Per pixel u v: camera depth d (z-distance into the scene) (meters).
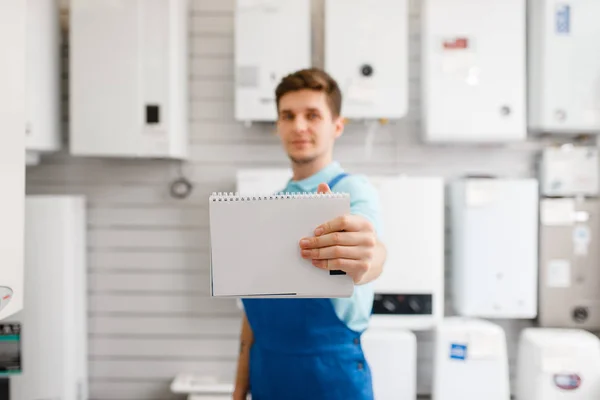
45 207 2.17
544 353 2.15
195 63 2.49
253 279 0.85
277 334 1.30
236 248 0.85
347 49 2.22
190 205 2.51
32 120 2.16
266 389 1.33
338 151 2.50
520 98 2.25
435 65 2.26
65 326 2.18
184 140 2.41
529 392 2.22
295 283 0.85
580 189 2.36
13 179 1.17
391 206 2.24
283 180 2.25
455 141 2.35
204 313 2.51
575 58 2.25
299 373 1.28
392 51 2.23
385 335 2.18
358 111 2.23
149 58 2.17
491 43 2.25
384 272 2.24
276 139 2.49
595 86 2.26
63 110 2.49
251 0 2.24
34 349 2.16
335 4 2.22
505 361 2.18
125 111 2.17
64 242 2.18
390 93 2.23
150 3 2.17
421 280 2.24
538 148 2.49
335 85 1.34
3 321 2.16
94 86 2.17
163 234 2.51
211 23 2.49
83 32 2.16
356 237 0.83
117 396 2.51
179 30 2.28
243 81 2.25
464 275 2.29
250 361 1.44
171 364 2.51
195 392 2.31
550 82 2.25
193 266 2.51
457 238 2.37
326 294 0.85
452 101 2.25
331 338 1.28
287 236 0.85
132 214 2.52
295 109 1.29
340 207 0.85
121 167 2.52
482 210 2.27
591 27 2.25
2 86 1.12
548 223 2.34
